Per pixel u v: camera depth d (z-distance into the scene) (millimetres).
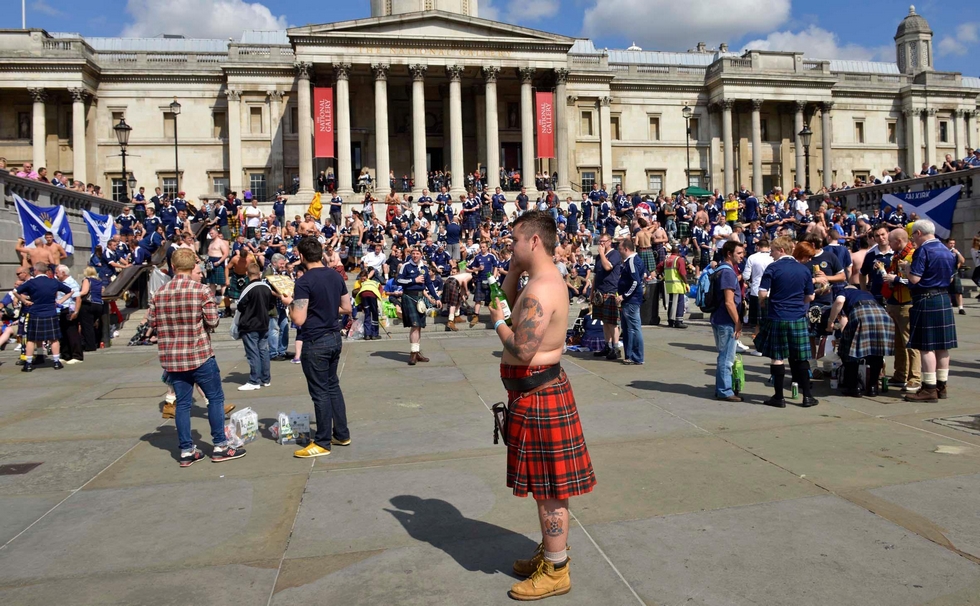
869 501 5406
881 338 8805
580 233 31625
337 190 48375
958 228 27734
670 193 60062
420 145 48500
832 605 3898
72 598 4180
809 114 61094
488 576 4363
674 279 17234
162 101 53250
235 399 9945
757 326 13898
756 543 4711
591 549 4688
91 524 5363
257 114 53625
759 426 7758
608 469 6363
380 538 4977
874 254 10078
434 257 23172
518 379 4094
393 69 50031
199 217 32156
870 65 76875
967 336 14195
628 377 10852
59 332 13328
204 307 6867
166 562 4660
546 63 50469
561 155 50656
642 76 59656
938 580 4152
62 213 22797
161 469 6762
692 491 5730
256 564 4602
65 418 9031
